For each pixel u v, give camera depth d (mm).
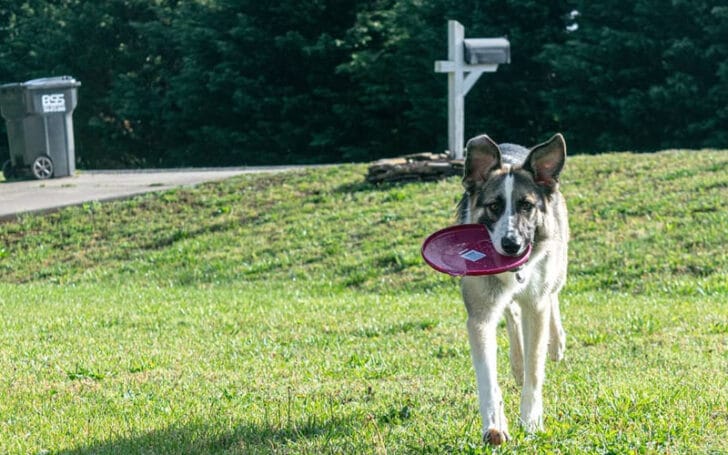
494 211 5824
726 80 28766
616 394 6230
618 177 16797
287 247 15617
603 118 31781
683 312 9930
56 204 18375
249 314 11070
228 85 36906
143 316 11117
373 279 13867
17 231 17438
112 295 13391
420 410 6242
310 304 11797
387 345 8930
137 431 5969
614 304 10953
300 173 19344
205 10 37469
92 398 7062
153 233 16953
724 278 12023
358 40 35312
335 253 15055
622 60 31328
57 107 21953
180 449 5523
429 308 11156
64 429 6113
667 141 30938
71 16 41125
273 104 36906
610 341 8648
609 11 31250
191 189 18875
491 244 5754
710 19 29469
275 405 6570
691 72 30344
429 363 7996
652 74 31250
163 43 40812
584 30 31656
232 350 8906
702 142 30172
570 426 5527
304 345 9109
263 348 8977
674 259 12883
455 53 18359
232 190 18703
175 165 40281
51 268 15977
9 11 43938
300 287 13906
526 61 33688
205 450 5508
